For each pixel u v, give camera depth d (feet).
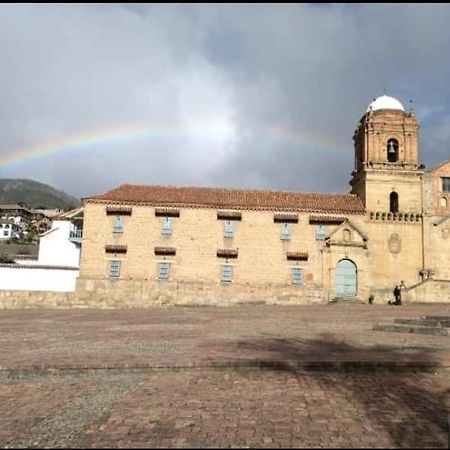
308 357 42.04
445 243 182.50
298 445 23.08
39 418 28.04
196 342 55.57
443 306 135.74
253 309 119.65
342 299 165.48
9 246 263.90
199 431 25.12
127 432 25.08
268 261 174.91
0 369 38.65
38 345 54.29
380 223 181.57
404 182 189.06
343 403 30.25
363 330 69.62
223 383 35.47
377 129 194.08
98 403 30.89
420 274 179.63
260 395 32.09
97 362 40.50
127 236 174.09
